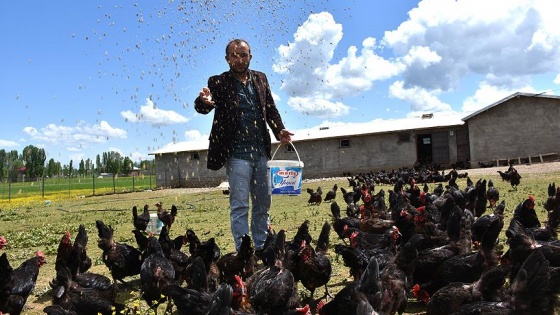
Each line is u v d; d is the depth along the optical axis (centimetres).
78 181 7562
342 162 4375
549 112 3606
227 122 805
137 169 8606
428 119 4469
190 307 537
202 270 607
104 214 2327
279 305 563
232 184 818
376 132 4166
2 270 627
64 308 585
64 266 662
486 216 861
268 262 655
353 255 720
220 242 1168
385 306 552
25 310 716
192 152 4762
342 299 553
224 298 476
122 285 853
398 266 654
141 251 938
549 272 514
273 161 984
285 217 1622
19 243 1392
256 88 827
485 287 560
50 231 1648
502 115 3738
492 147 3759
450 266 644
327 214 1664
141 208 2520
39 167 9706
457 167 3928
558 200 1238
